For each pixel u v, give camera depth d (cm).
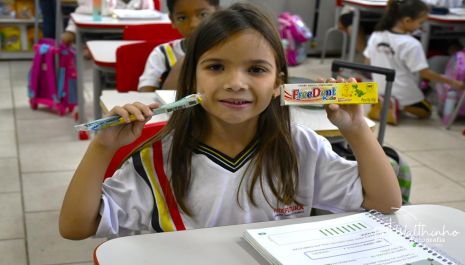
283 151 100
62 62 348
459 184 275
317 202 104
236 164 98
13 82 437
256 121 99
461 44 445
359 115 95
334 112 93
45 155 288
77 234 86
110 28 305
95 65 249
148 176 95
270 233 84
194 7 213
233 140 98
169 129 99
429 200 255
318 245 80
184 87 98
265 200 99
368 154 96
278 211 101
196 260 78
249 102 90
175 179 96
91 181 85
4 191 245
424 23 401
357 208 99
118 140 85
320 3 561
